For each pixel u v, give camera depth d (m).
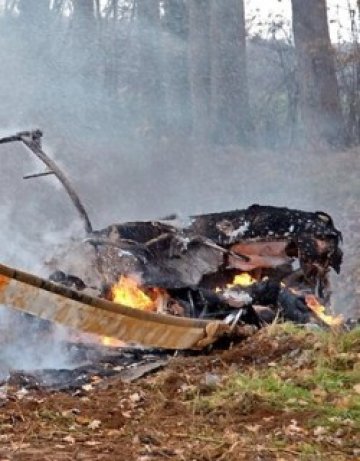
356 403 7.23
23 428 6.82
